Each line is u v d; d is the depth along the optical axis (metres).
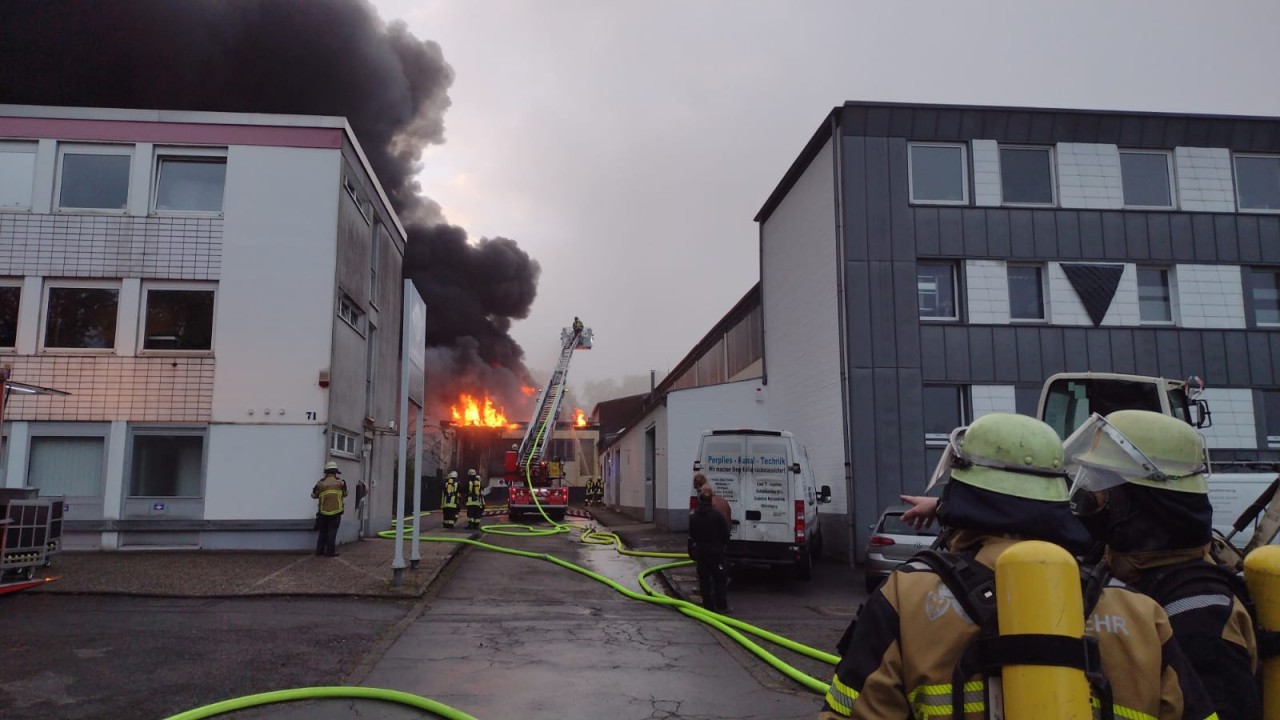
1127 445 2.16
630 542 19.34
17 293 14.97
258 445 14.77
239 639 7.72
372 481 19.27
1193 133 17.45
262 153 15.55
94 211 15.16
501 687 6.39
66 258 14.98
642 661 7.36
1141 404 9.81
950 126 17.08
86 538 14.31
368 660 7.14
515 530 22.50
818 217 18.31
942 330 16.55
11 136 15.13
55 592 9.76
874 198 16.78
